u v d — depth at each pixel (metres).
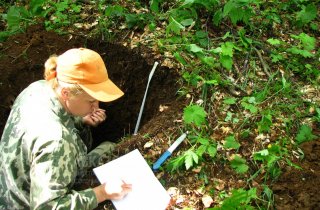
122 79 3.01
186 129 2.49
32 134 1.74
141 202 2.07
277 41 2.91
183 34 3.04
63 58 1.81
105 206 2.11
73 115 1.96
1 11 3.47
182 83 2.75
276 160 2.39
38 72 2.96
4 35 3.09
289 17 3.46
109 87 1.85
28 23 3.17
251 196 2.10
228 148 2.43
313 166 2.41
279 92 2.80
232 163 2.33
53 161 1.70
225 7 2.91
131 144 2.41
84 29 3.14
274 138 2.52
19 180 1.86
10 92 2.84
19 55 2.96
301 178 2.33
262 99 2.73
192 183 2.27
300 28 3.43
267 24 3.32
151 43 2.99
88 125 2.65
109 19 3.19
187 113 2.37
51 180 1.69
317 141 2.54
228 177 2.32
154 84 2.86
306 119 2.70
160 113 2.66
